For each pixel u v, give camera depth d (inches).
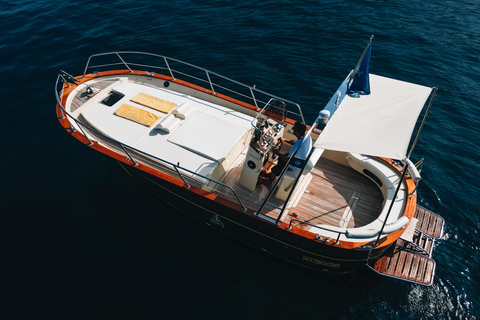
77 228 324.2
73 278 285.7
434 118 458.6
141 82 377.7
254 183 285.3
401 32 623.8
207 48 572.4
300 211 276.1
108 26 641.0
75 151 408.8
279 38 596.1
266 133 266.1
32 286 280.1
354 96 235.1
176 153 288.4
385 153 192.2
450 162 398.6
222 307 271.9
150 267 295.0
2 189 363.3
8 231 322.0
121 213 337.4
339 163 320.8
